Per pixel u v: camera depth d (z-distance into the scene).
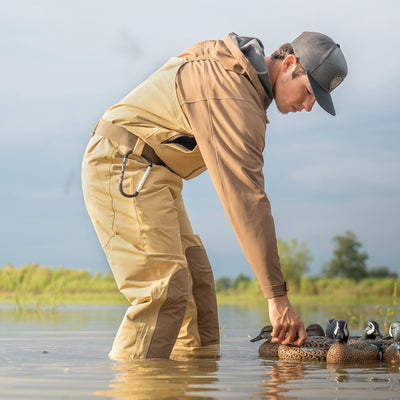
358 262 23.92
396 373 3.07
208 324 4.73
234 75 3.79
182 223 4.66
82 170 4.11
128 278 3.84
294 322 3.61
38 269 15.13
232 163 3.63
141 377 2.80
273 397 2.28
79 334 5.51
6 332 5.72
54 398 2.23
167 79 3.95
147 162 3.97
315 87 3.84
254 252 3.57
